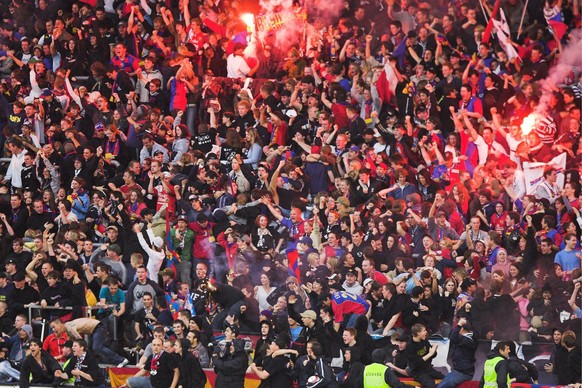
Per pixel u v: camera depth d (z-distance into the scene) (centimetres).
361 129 8669
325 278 7269
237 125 8775
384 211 8000
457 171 8281
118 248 7675
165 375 6762
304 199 8031
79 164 8531
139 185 8375
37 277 7581
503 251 7438
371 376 6569
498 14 9638
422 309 7125
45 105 9100
